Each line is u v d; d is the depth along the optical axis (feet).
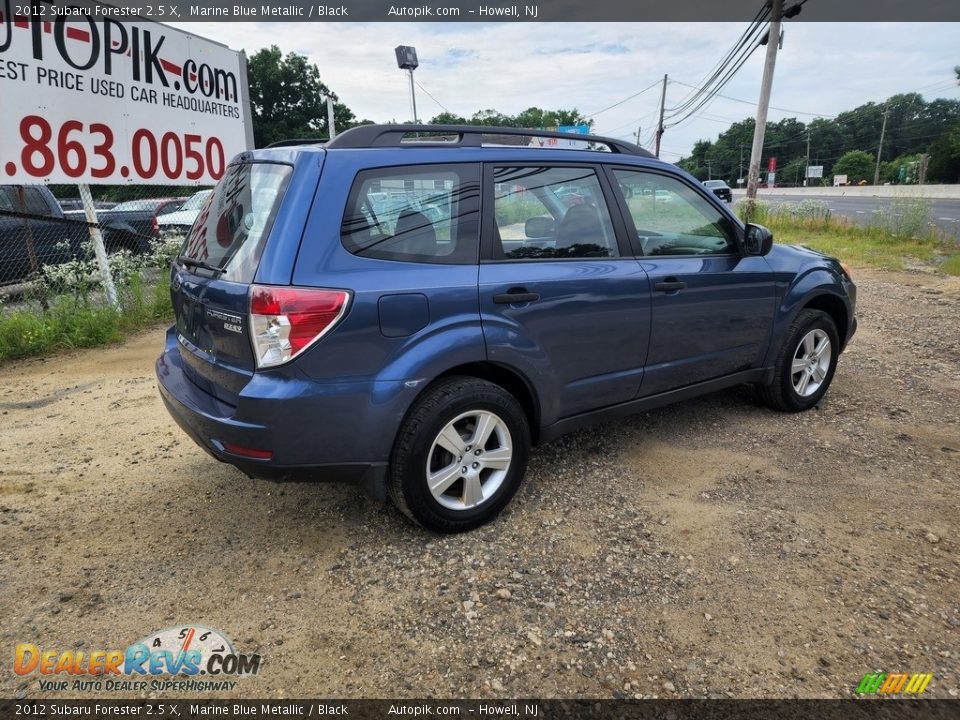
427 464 9.25
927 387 16.52
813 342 14.64
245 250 8.70
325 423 8.45
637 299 11.23
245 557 9.45
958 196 131.13
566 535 9.95
